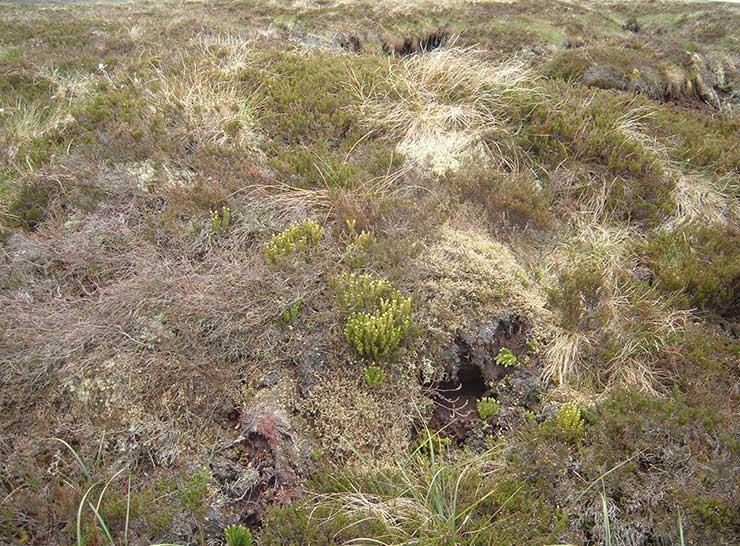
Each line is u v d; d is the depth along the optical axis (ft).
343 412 12.37
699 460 11.09
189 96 22.11
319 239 15.67
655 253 17.28
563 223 18.30
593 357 14.02
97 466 11.25
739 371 13.94
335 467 11.75
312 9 49.24
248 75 24.41
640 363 13.85
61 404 12.23
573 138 21.08
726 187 20.47
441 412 13.42
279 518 10.45
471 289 14.57
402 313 13.29
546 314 14.65
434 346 13.65
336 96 22.95
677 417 11.90
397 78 23.97
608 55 33.06
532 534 10.30
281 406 12.32
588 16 48.85
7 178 19.49
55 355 12.56
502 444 12.41
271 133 21.18
